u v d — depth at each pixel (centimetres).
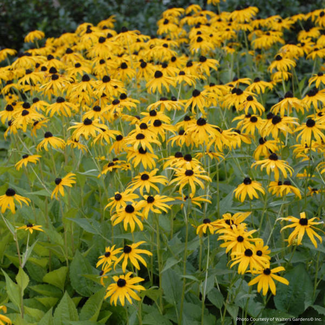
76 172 340
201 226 249
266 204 269
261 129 295
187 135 293
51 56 477
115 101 337
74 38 621
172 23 607
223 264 294
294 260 282
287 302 276
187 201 249
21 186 413
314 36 578
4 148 526
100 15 833
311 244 264
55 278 302
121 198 249
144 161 269
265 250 229
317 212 315
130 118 342
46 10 876
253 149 375
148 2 856
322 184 298
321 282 289
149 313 264
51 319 258
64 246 319
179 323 262
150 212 294
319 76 382
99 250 323
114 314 282
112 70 438
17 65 476
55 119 474
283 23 617
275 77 471
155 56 479
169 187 252
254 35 641
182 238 327
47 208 346
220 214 308
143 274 315
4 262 341
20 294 259
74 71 435
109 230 326
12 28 898
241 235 231
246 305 248
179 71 407
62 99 360
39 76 439
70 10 888
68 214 312
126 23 795
